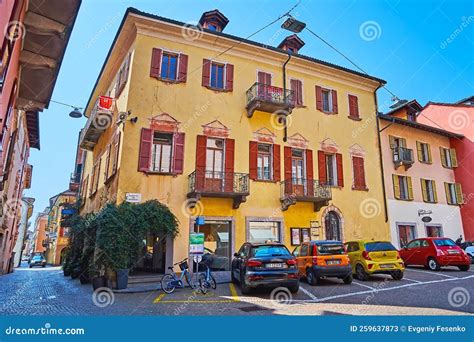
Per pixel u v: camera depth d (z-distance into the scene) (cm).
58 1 772
